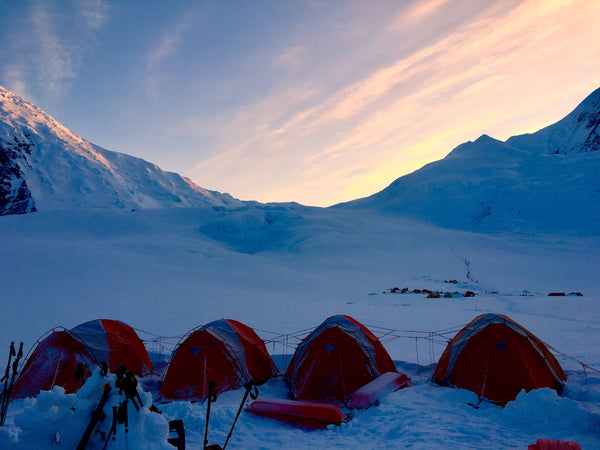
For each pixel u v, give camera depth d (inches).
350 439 282.0
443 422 295.6
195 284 2034.9
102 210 6451.8
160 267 2503.7
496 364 360.2
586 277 2802.7
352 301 1488.7
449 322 876.6
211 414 319.3
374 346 418.9
